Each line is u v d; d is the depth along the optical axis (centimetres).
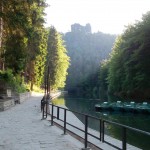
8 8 3319
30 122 2031
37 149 1152
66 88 17862
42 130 1658
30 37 3719
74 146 1208
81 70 18562
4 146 1215
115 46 9706
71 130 1650
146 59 6512
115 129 2102
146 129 2653
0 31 3972
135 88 6894
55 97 9000
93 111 4716
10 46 3938
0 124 1917
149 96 6606
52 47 10162
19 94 4316
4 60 4597
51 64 9969
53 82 10025
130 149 1222
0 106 2928
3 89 4025
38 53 5381
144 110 4356
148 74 6556
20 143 1276
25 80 7625
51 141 1319
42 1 4925
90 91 15362
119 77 8244
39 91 8894
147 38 6444
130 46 7406
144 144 1625
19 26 3422
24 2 3512
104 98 9294
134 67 6894
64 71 11581
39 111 2947
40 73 8362
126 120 3484
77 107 5491
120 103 4888
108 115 4097
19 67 4838
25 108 3338
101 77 12900
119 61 8125
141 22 6888
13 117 2359
